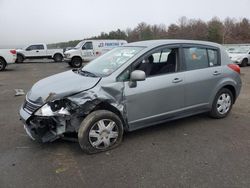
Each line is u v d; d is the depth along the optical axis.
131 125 4.41
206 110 5.45
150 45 4.70
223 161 3.83
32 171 3.60
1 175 3.51
